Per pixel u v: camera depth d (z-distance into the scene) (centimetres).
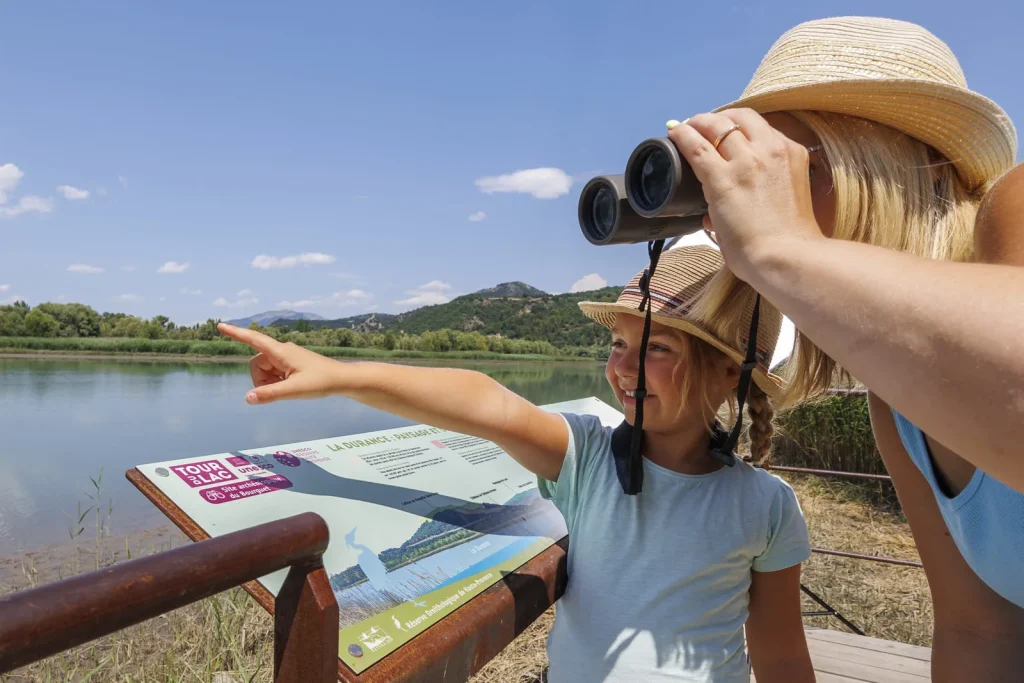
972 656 126
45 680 269
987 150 107
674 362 144
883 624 412
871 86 99
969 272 58
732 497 148
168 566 60
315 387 117
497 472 187
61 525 581
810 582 483
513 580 140
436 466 174
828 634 310
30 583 429
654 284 151
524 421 148
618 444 154
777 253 71
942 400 56
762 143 77
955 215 107
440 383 136
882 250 66
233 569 65
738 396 133
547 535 167
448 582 131
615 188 109
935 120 103
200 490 124
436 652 112
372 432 182
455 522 151
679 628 139
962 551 112
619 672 138
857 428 752
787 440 805
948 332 55
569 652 146
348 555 123
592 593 147
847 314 62
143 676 273
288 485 138
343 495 141
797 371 136
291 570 77
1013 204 75
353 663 103
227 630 313
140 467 124
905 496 134
